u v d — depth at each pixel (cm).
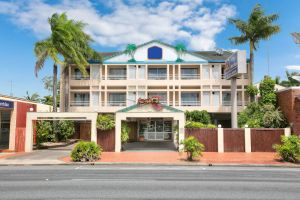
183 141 2009
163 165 1833
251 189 1038
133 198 886
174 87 3828
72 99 3962
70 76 3922
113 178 1273
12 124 2638
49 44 3081
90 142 2031
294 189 1045
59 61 3050
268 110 2892
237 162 1900
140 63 3869
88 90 3884
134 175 1368
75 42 3253
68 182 1170
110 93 3962
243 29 3703
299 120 2600
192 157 2028
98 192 973
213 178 1284
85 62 3291
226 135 2500
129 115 2559
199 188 1048
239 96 3834
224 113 3859
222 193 966
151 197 900
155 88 3872
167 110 2547
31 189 1028
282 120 2778
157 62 3866
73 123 3594
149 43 3909
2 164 1847
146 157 2141
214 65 3853
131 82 3856
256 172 1509
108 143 2544
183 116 2533
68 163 1862
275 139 2486
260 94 3306
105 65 3903
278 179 1273
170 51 3891
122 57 3906
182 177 1307
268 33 3641
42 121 3025
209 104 3809
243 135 2497
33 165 1838
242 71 2684
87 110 3859
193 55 3875
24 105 2847
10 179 1254
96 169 1611
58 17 3192
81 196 914
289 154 1922
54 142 3125
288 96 2786
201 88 3803
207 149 2494
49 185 1105
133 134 3781
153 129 3828
